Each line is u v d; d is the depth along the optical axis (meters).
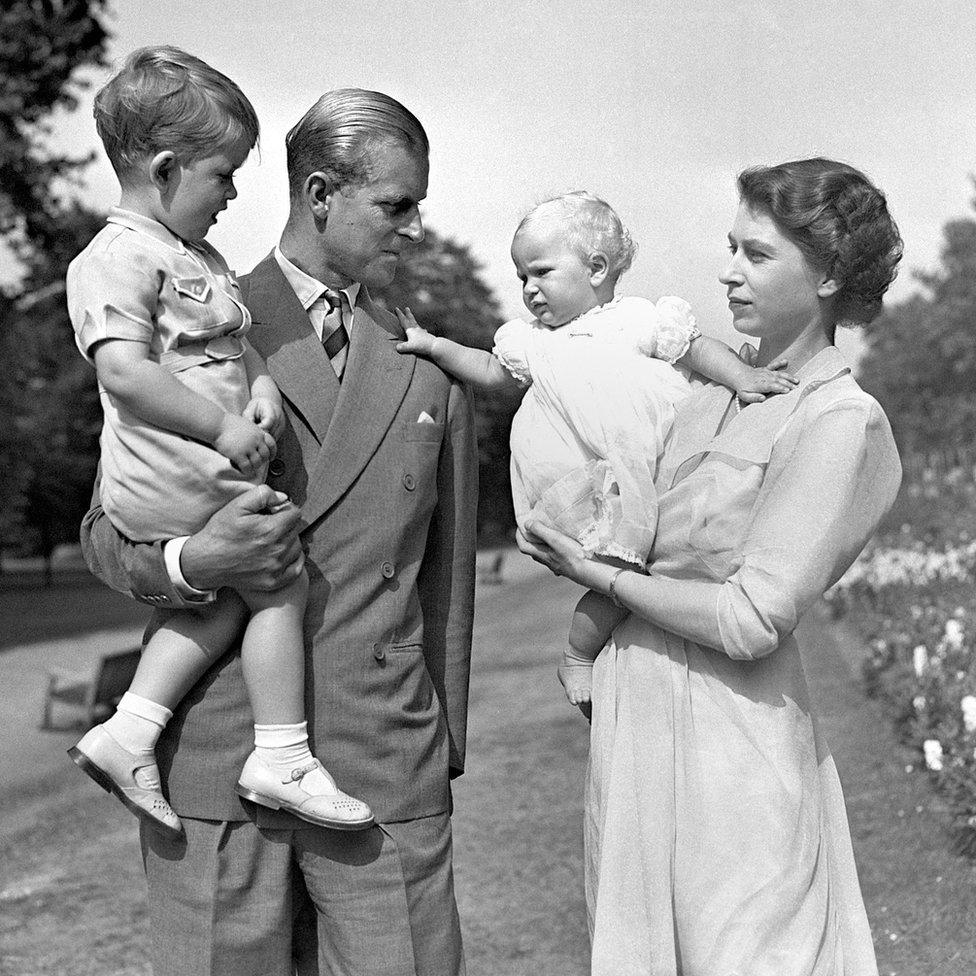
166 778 2.90
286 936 2.94
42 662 19.22
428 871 3.02
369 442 2.96
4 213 23.02
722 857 2.76
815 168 2.78
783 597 2.67
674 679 2.85
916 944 4.64
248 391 2.84
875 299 2.87
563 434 3.01
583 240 3.05
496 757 8.66
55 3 22.11
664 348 2.97
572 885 5.94
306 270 3.00
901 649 8.44
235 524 2.68
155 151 2.71
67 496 41.44
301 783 2.80
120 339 2.65
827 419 2.74
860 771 6.75
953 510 17.52
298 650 2.83
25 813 8.52
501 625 18.70
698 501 2.81
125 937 5.80
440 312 54.81
